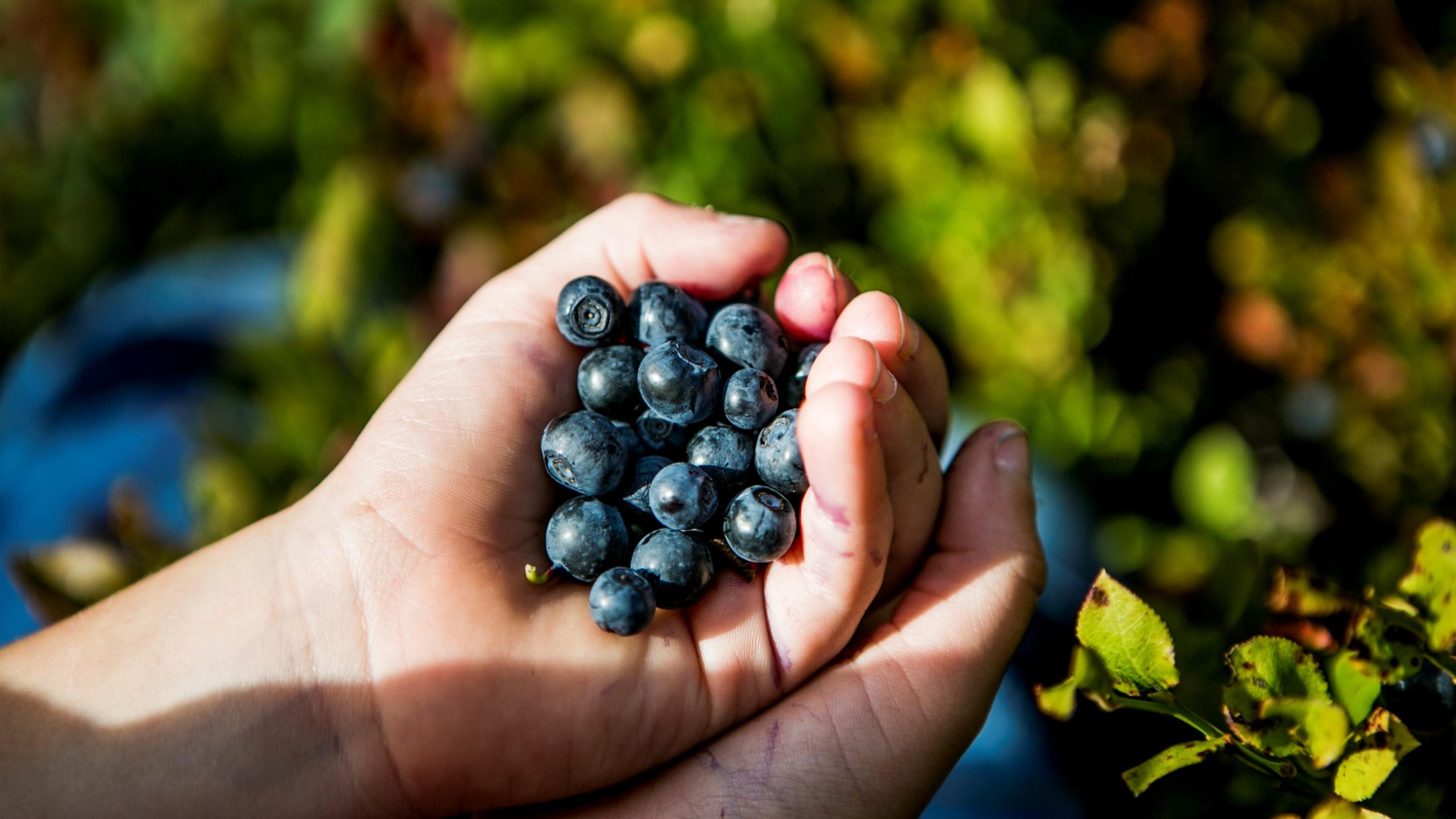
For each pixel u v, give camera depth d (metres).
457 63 0.32
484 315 0.26
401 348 0.33
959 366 0.33
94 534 0.32
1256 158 0.34
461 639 0.24
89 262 0.49
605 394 0.25
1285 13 0.33
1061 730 0.30
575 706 0.24
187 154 0.46
